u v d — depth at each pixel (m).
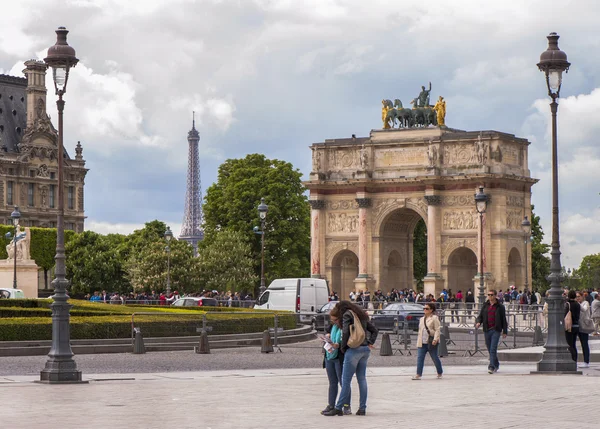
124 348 74.62
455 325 123.31
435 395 43.88
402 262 180.62
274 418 36.00
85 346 72.69
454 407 39.22
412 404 40.44
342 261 182.25
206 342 74.69
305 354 76.12
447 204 169.12
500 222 165.62
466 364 68.50
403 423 34.59
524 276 170.12
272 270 197.75
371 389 46.91
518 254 169.88
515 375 56.03
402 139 172.75
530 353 69.50
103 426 33.53
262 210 123.56
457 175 167.25
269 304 122.81
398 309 105.38
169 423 34.38
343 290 182.25
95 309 91.31
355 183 175.50
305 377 55.19
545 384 49.03
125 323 76.62
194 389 46.72
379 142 174.75
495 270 165.75
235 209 198.12
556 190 58.97
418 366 53.44
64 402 40.81
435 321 53.53
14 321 71.44
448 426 33.66
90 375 56.25
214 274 191.50
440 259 168.75
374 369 62.62
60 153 53.78
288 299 121.69
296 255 197.88
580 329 61.03
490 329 58.22
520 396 43.16
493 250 166.00
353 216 177.62
